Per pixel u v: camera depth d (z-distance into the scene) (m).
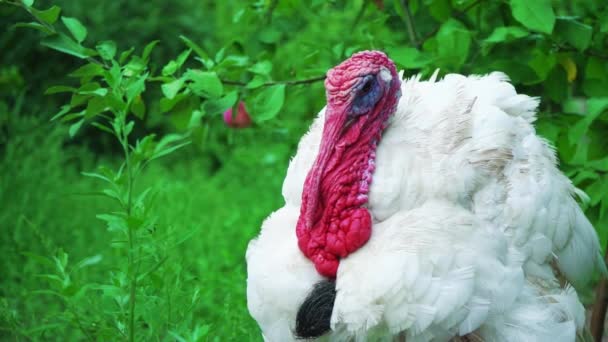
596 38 5.07
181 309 4.55
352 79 3.62
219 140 11.13
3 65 11.00
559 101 5.18
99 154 11.39
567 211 4.00
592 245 4.25
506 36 4.82
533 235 3.80
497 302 3.61
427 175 3.64
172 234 4.71
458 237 3.55
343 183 3.64
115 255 6.53
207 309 5.80
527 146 3.92
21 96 9.38
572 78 5.18
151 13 11.82
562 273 4.10
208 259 6.64
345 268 3.61
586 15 5.22
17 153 8.43
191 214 7.77
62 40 4.45
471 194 3.69
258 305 3.82
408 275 3.47
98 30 11.35
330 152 3.66
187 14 12.21
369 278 3.53
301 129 7.70
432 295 3.48
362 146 3.67
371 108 3.66
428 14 6.41
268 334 3.82
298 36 8.28
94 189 8.98
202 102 5.30
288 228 3.88
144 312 4.37
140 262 4.25
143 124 11.50
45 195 8.06
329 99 3.69
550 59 4.98
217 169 11.19
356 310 3.54
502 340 3.68
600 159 4.98
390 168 3.65
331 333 3.73
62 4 11.25
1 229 6.99
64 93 11.21
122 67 4.50
